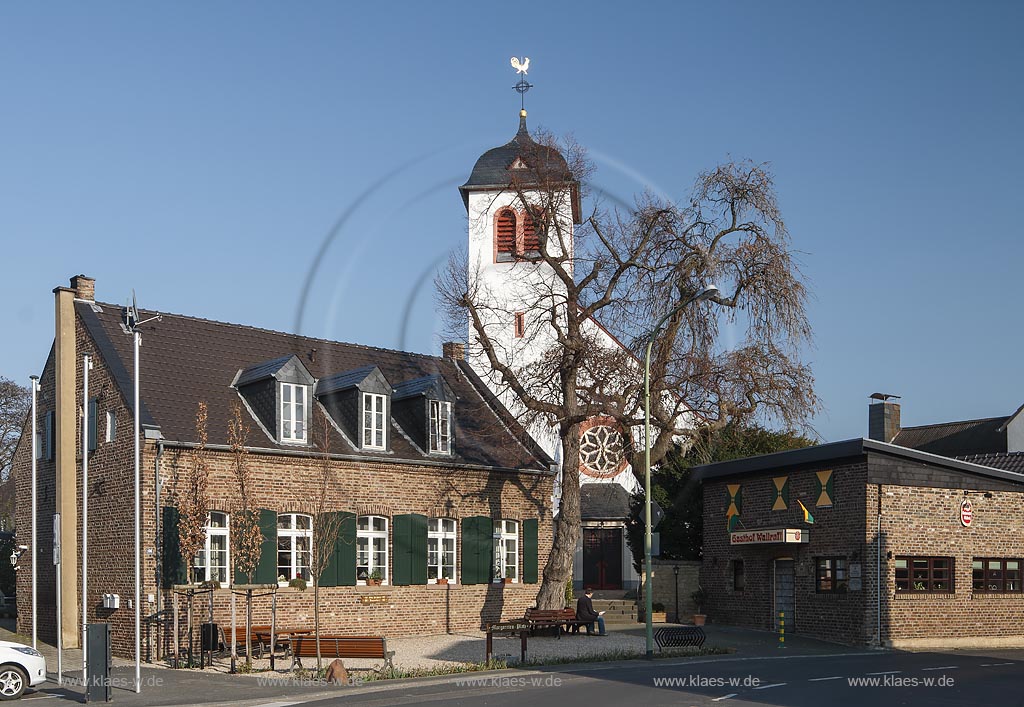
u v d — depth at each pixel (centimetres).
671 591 3666
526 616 2864
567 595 3666
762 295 3034
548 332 3544
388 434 3067
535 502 3422
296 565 2814
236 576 2662
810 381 3066
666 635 2681
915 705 1625
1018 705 1633
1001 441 5194
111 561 2642
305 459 2836
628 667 2284
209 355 2989
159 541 2542
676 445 3350
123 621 2575
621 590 4253
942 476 3019
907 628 2916
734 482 3438
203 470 2405
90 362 2808
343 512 2892
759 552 3300
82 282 2920
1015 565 3122
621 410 3088
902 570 2936
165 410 2691
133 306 2158
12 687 1827
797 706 1605
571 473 3114
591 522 4281
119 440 2658
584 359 3162
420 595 3047
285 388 2878
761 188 3064
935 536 2988
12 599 4075
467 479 3225
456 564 3184
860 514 2914
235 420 2570
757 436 3766
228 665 2317
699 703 1633
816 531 3069
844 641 2928
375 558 2992
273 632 2277
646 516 2545
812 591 3078
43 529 2972
